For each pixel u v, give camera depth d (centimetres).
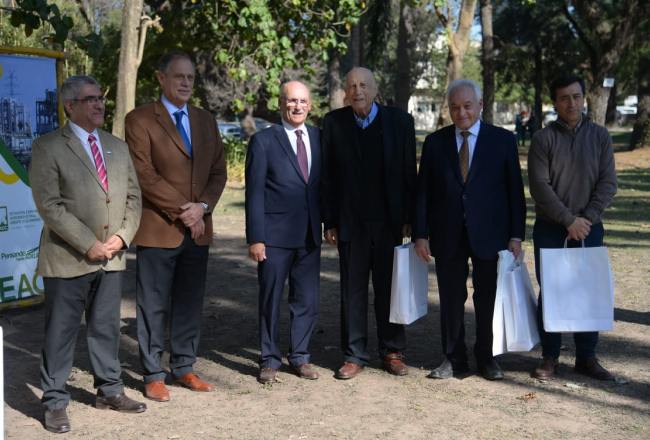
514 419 489
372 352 644
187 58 530
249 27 1497
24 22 652
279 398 530
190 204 523
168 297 534
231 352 644
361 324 577
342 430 472
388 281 573
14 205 746
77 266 470
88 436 465
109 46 2089
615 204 1616
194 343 554
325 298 833
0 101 729
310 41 1645
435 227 558
